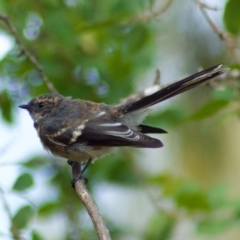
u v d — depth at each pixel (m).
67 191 12.86
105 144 9.91
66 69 13.04
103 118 10.13
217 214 11.15
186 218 11.46
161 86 10.77
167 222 11.62
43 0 12.59
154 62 13.77
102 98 13.03
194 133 18.20
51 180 12.86
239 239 14.95
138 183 12.71
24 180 10.78
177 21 16.75
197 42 16.88
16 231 10.10
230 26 10.80
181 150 18.27
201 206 11.24
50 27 12.28
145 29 12.52
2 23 12.48
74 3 12.93
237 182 17.70
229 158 18.00
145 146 9.45
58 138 10.23
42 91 13.21
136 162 13.34
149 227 11.88
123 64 13.03
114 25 12.01
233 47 10.35
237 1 10.48
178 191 11.46
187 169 18.06
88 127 10.09
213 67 9.09
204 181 17.94
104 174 12.80
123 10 12.04
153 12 11.71
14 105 13.30
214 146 18.11
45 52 13.04
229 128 18.02
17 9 12.51
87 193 8.57
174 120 12.70
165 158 18.22
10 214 10.24
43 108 10.74
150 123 12.53
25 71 13.14
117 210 16.94
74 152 10.21
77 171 10.33
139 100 10.00
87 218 12.68
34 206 10.62
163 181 12.09
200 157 18.12
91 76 13.23
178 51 17.00
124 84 13.12
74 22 12.62
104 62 13.01
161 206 11.66
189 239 12.91
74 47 12.68
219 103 10.41
